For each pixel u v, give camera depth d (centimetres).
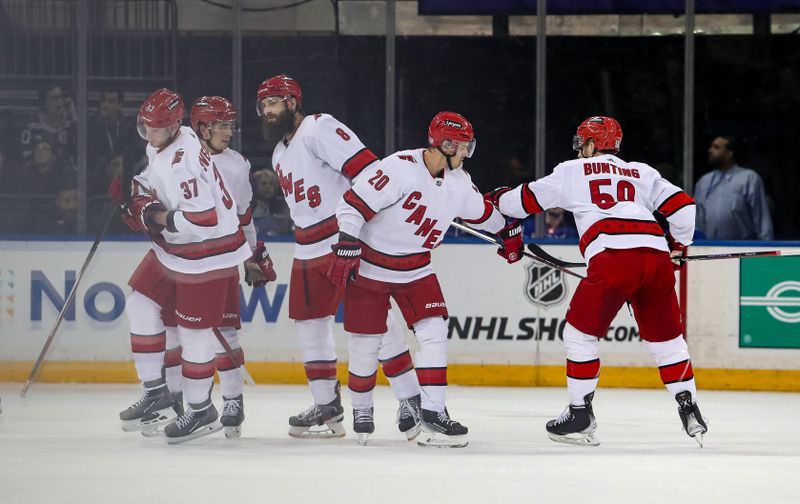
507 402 2633
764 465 1695
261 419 2234
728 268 3031
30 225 3159
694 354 3036
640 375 3012
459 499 1359
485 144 3547
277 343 2997
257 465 1617
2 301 2948
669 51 3569
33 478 1488
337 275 1792
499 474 1560
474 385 3027
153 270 1903
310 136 1908
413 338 2984
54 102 3183
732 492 1444
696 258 2088
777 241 3025
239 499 1341
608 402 2675
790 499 1398
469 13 3519
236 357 1945
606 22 3556
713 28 3584
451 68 3525
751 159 3591
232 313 1945
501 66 3534
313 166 1917
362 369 1869
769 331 3025
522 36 3534
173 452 1748
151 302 1916
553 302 3027
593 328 1906
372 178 1800
